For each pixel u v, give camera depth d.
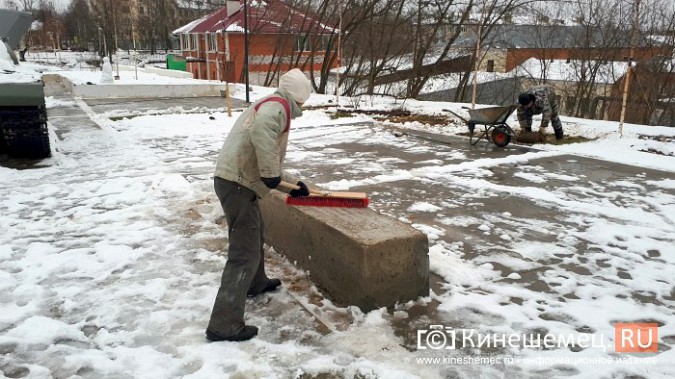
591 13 19.55
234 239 3.07
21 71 8.72
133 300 3.62
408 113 13.44
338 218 3.79
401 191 6.40
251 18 30.08
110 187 6.53
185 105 16.02
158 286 3.80
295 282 3.92
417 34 21.11
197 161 8.17
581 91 21.72
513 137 9.65
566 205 5.80
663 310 3.52
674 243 4.70
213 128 11.63
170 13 65.69
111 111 14.19
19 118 7.79
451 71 22.50
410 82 21.69
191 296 3.67
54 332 3.16
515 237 4.85
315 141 10.04
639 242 4.71
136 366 2.85
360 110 13.86
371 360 2.90
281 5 27.22
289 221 4.19
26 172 7.36
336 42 24.20
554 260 4.34
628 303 3.61
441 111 13.32
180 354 2.97
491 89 26.42
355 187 6.60
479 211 5.61
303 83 3.04
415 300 3.58
